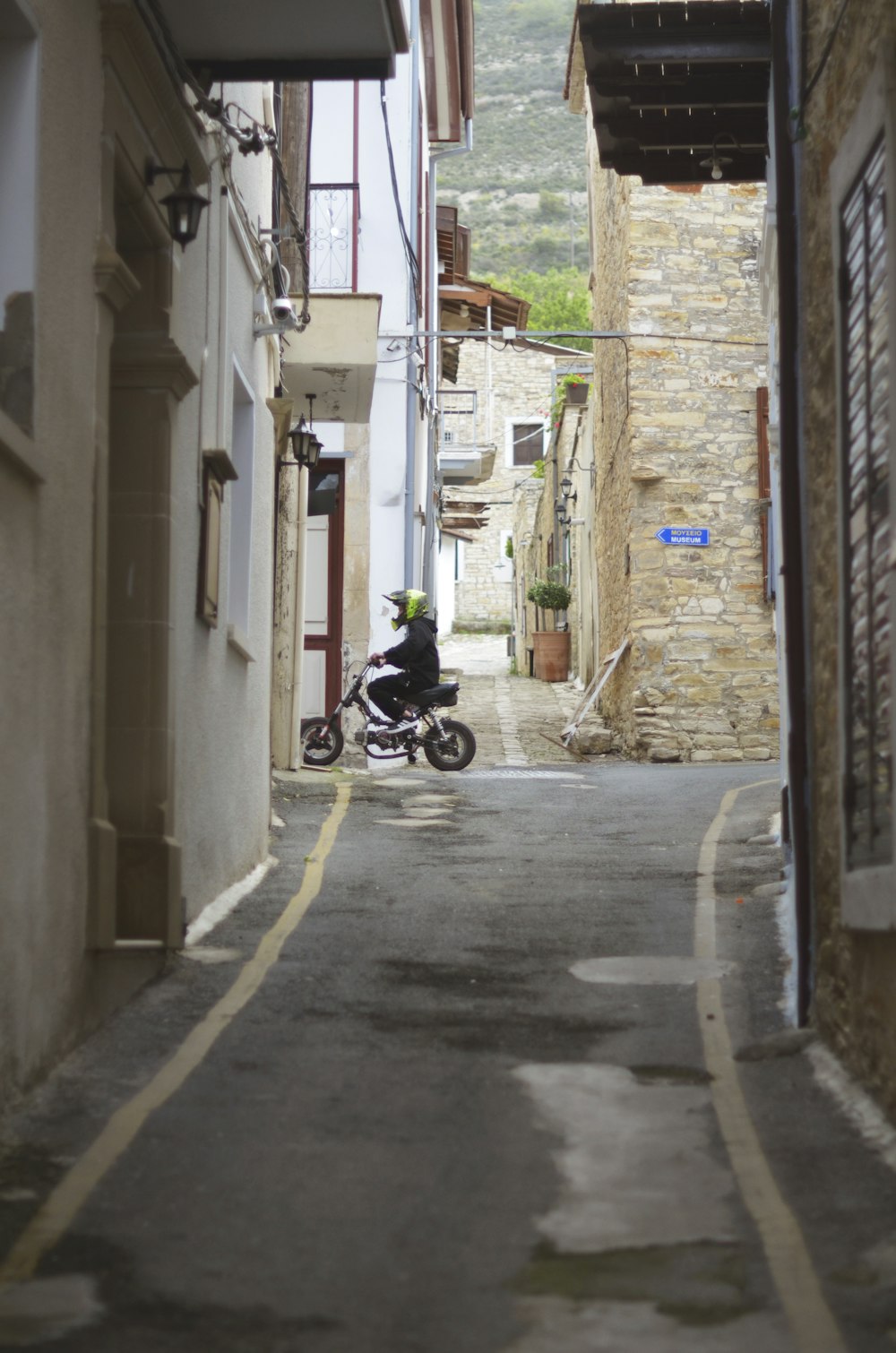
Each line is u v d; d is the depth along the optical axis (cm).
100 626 608
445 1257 396
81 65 568
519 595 3888
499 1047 589
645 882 936
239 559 984
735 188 1903
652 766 1725
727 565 1880
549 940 776
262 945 757
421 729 1634
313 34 710
